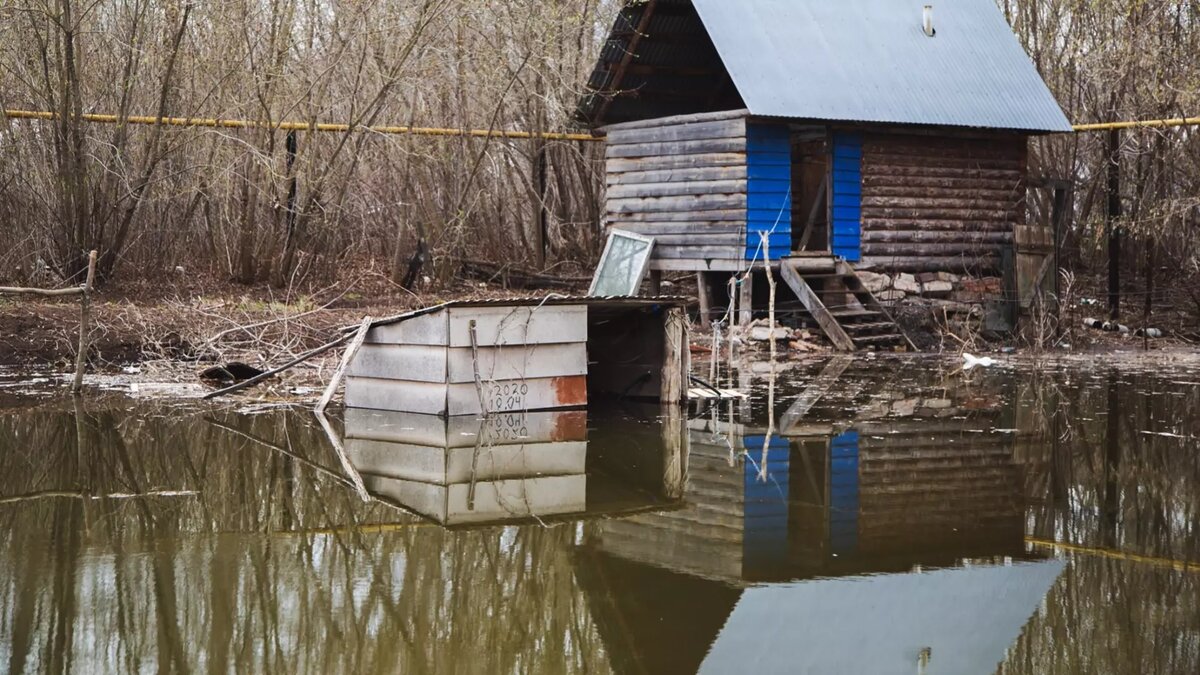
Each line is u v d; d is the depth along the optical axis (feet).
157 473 33.78
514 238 83.61
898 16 71.41
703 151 65.72
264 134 63.77
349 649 20.97
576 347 45.06
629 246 68.18
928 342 66.85
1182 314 76.23
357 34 64.54
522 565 25.79
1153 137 78.33
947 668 20.21
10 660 20.04
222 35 62.69
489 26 73.92
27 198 61.36
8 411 42.09
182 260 66.95
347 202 72.64
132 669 19.83
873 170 68.28
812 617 22.67
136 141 63.62
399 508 30.40
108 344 52.60
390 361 43.86
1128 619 22.81
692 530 28.68
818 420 43.19
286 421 41.63
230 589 23.90
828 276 67.00
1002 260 69.97
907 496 32.14
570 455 36.83
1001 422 42.93
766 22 66.03
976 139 71.20
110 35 62.95
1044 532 28.63
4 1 54.90
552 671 20.10
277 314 57.52
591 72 75.31
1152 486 33.35
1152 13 70.69
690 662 20.48
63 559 25.59
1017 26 96.32
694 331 67.72
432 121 74.13
